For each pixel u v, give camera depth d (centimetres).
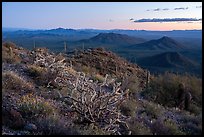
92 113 965
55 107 1070
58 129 826
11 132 781
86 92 977
